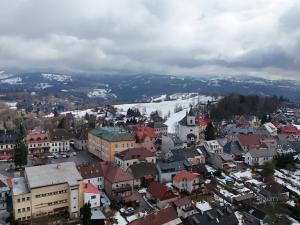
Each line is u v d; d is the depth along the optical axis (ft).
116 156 463.01
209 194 380.37
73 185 315.58
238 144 556.51
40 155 540.52
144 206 344.28
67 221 308.40
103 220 303.07
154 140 611.47
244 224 313.94
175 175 406.41
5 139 545.03
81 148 586.45
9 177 388.78
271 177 437.17
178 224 300.20
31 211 307.37
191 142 609.83
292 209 350.43
